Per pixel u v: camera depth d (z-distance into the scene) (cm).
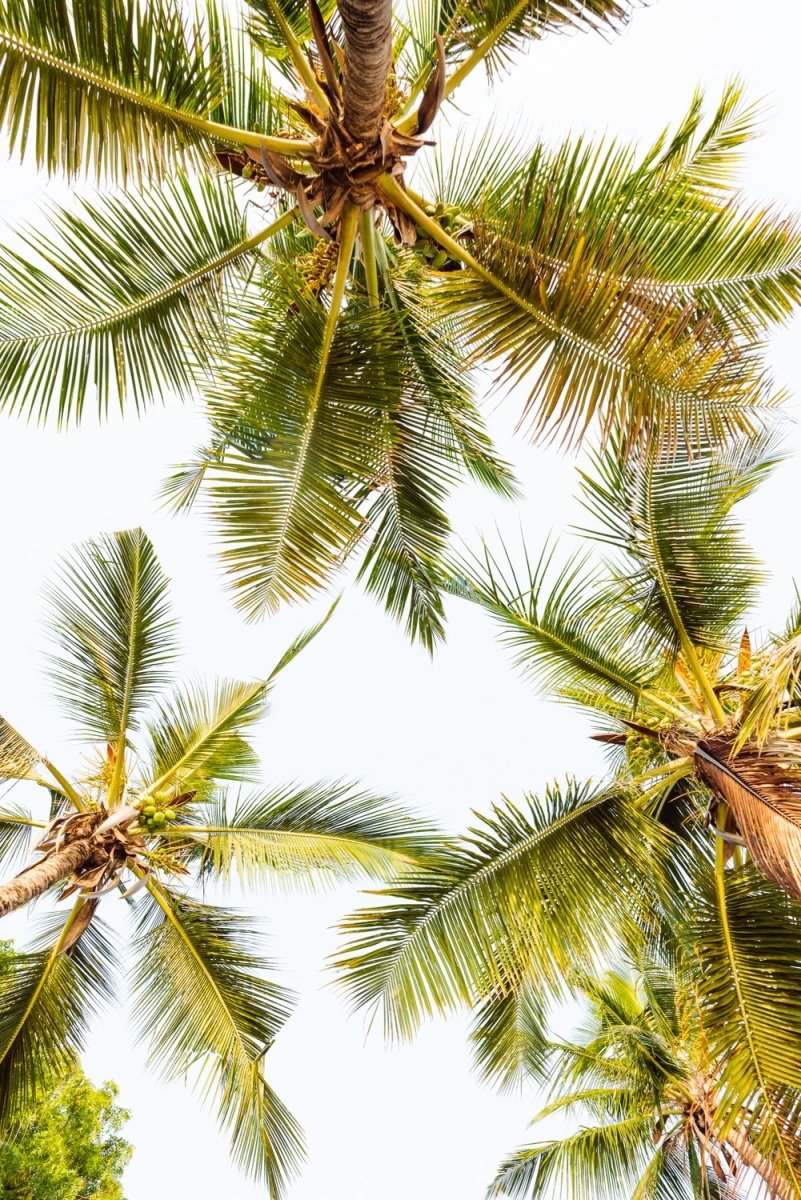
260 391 523
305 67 529
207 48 493
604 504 636
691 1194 930
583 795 580
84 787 795
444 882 550
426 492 682
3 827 796
